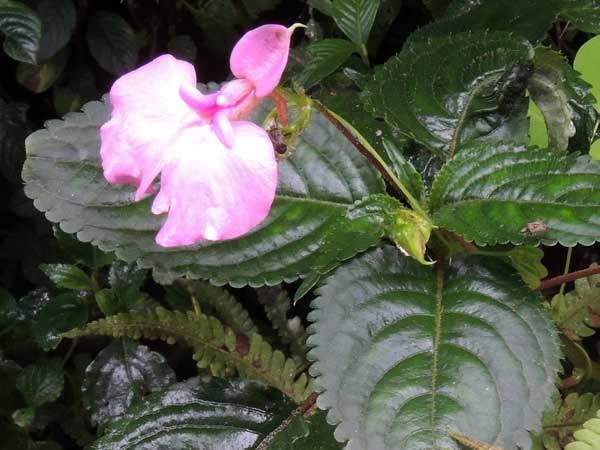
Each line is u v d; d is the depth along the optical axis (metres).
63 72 0.41
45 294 0.40
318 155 0.26
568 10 0.31
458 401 0.22
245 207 0.19
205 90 0.27
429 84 0.28
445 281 0.24
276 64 0.20
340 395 0.22
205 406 0.30
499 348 0.23
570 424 0.29
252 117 0.26
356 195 0.26
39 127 0.44
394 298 0.24
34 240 0.41
